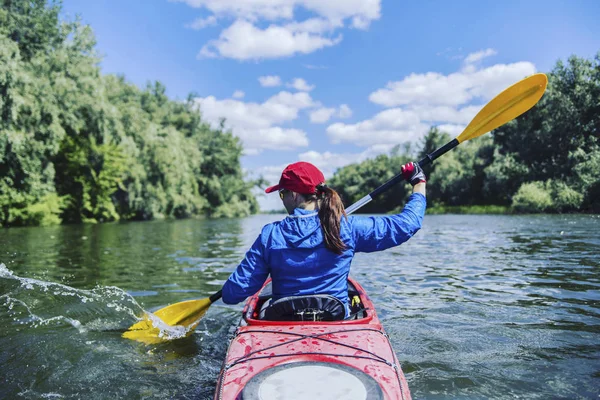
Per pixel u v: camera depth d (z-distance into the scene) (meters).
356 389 1.78
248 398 1.73
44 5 24.38
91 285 5.86
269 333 2.39
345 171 83.44
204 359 3.30
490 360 3.13
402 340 3.56
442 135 52.38
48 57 24.39
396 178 3.15
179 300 5.04
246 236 15.55
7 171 21.34
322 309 2.44
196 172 49.09
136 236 15.41
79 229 20.00
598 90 32.28
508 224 16.56
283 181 2.52
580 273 5.96
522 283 5.49
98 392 2.75
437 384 2.77
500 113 3.75
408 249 9.44
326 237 2.38
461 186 41.72
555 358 3.14
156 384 2.86
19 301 4.92
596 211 25.17
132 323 4.16
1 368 3.10
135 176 31.95
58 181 27.19
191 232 18.00
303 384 1.81
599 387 2.70
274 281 2.52
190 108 56.12
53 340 3.67
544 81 3.77
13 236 15.04
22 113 21.30
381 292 5.32
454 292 5.18
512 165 33.38
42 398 2.66
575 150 31.80
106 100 26.98
